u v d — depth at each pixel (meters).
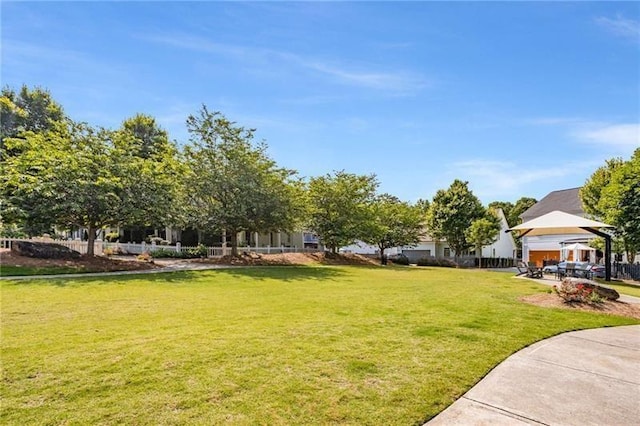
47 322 6.52
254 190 19.30
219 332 5.95
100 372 4.16
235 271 16.31
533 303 9.59
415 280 15.41
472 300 9.80
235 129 20.19
